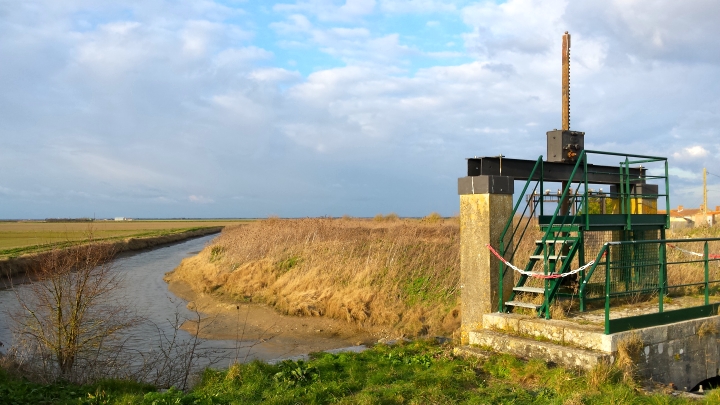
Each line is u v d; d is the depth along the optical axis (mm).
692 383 9820
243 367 9398
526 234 19000
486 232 11203
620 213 12742
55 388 8734
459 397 7551
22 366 10258
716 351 10328
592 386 7727
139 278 32562
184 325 19125
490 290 11141
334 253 24875
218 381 9008
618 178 13617
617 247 12469
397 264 21609
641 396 7445
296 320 19312
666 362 9375
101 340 11516
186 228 101938
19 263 31031
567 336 9227
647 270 12719
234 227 51750
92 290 11516
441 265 21031
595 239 12641
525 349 9516
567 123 13414
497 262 11250
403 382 8172
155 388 9289
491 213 11188
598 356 8367
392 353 10711
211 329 18547
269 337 17375
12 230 73188
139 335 17125
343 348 15445
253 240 31656
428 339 13375
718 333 10398
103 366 10992
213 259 31984
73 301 11148
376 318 18250
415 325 17109
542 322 9766
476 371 9039
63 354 10789
